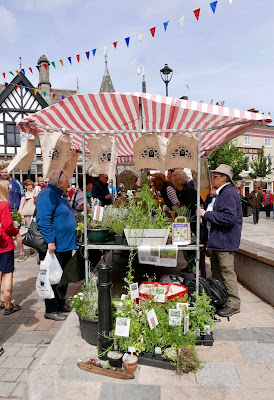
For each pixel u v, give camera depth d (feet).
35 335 11.73
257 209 43.52
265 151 116.88
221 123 15.64
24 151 12.19
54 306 13.19
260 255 13.74
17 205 23.75
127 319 9.09
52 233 11.96
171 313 9.41
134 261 19.53
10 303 13.73
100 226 11.80
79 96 13.01
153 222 11.56
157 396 7.60
